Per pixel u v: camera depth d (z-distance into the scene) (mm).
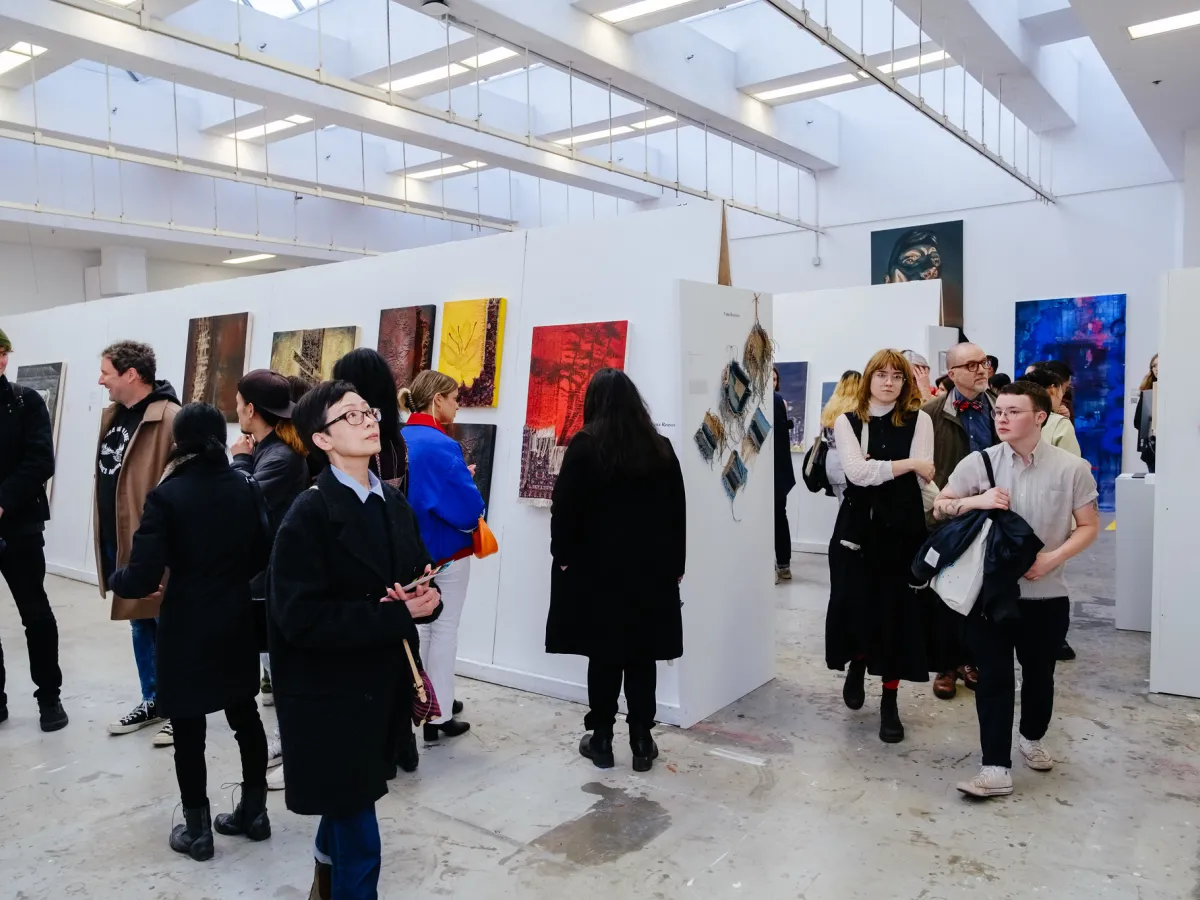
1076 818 3273
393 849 3125
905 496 3855
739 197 15891
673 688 4289
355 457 2385
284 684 2326
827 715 4402
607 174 15078
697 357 4215
